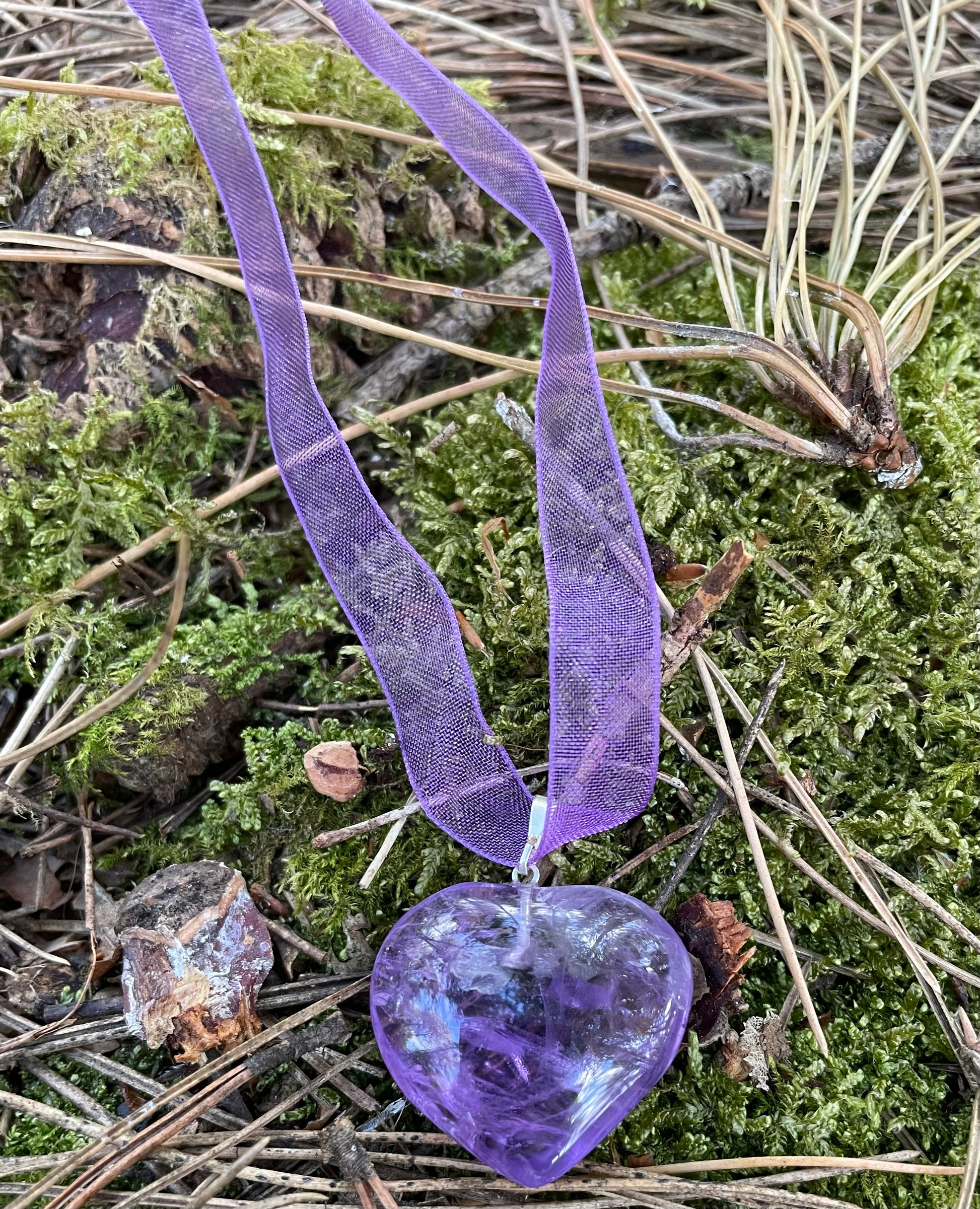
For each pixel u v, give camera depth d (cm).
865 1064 10
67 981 11
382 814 11
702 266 15
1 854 12
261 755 11
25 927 11
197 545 12
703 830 11
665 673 11
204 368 13
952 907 11
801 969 10
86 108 13
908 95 16
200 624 12
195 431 13
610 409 13
